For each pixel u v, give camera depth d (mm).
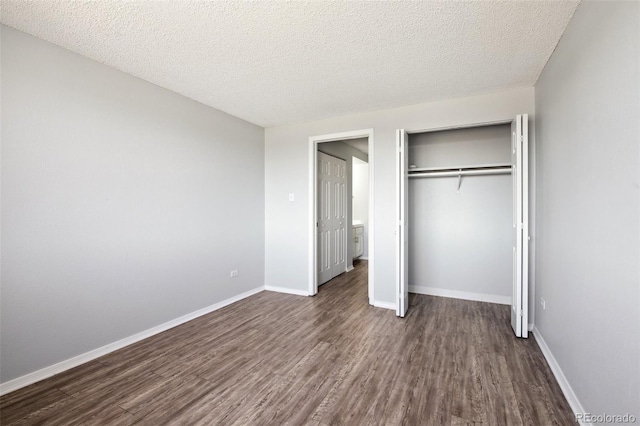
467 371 2152
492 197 3650
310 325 3025
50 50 2111
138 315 2682
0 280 1887
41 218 2068
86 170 2311
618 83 1289
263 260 4305
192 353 2453
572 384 1782
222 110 3559
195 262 3230
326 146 4727
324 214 4629
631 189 1189
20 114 1967
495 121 3045
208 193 3391
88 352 2324
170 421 1670
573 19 1818
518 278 2676
